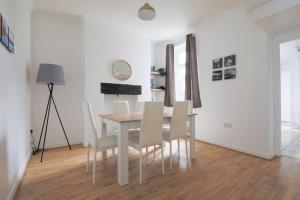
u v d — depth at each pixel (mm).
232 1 3064
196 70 4094
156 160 2799
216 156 2982
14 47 1961
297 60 5699
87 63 3680
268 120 2869
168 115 2785
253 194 1828
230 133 3416
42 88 3443
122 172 2027
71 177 2209
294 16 2393
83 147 3543
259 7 2471
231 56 3375
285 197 1770
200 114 4035
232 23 3365
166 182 2084
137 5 3150
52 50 3541
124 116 2551
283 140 4098
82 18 3639
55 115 3570
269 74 2896
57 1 3012
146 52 4664
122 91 4129
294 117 5809
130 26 4055
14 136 1937
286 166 2553
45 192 1864
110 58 3996
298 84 5711
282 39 2889
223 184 2035
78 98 3793
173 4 3129
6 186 1625
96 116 3764
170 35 4668
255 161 2748
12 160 1838
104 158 2799
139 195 1811
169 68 4855
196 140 4051
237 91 3297
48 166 2562
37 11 3354
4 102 1593
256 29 3006
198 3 3109
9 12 1760
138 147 2166
